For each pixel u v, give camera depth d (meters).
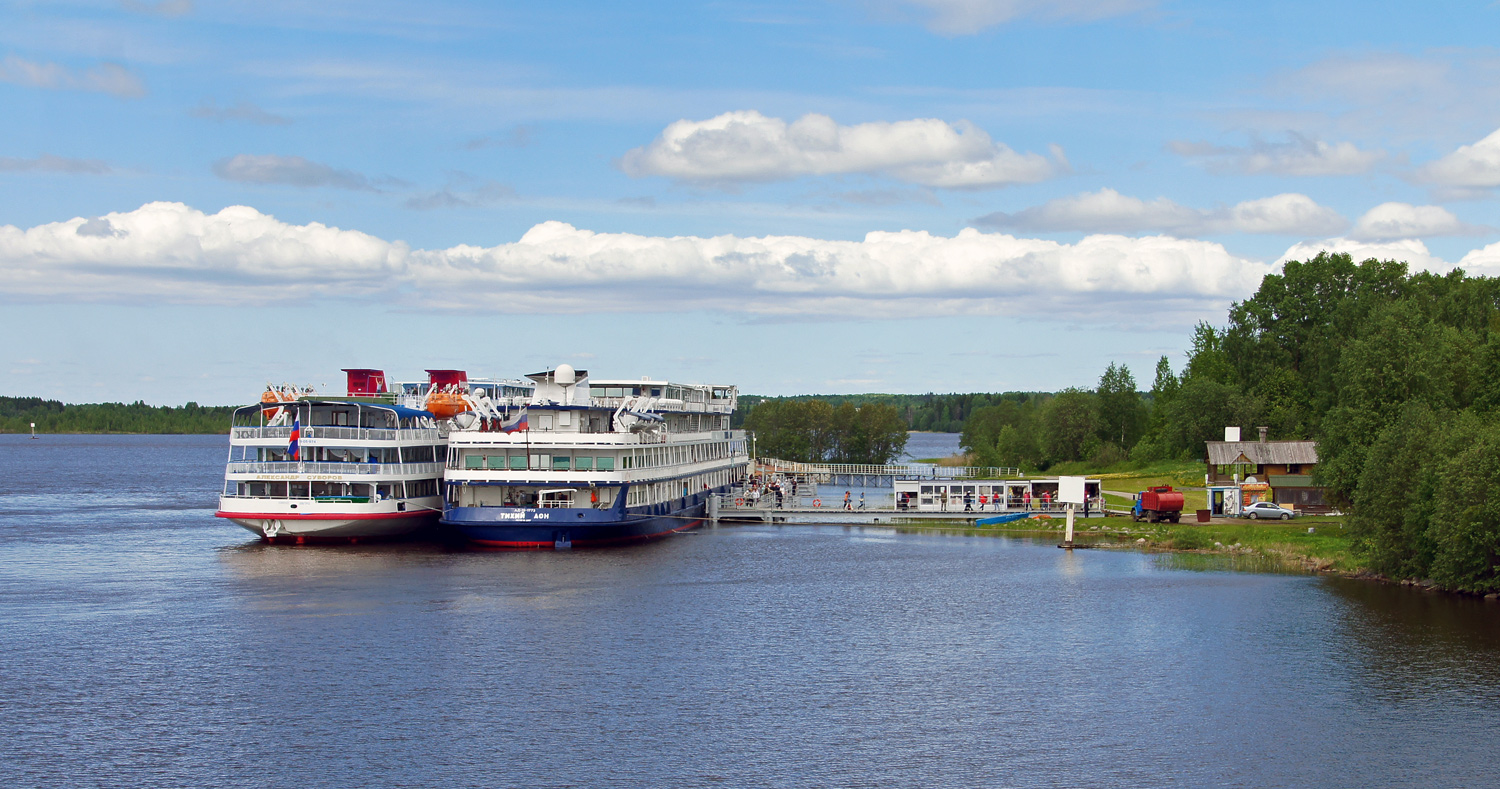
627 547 115.00
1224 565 104.44
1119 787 49.91
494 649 71.19
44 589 90.31
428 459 122.44
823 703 60.94
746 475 190.75
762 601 86.75
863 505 150.75
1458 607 82.62
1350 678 65.06
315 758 52.53
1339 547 107.44
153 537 126.12
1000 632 76.62
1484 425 110.88
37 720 57.25
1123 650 71.75
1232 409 190.62
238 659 68.38
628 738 55.41
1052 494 151.62
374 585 91.31
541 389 115.12
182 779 50.03
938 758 53.06
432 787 49.41
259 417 117.88
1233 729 57.00
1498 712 59.12
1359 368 126.50
